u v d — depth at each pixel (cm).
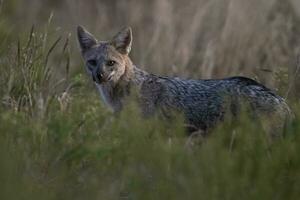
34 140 1086
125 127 1096
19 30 1877
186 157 992
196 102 1273
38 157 1075
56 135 1080
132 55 1931
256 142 1031
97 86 1352
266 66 1717
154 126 1127
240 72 1741
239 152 1015
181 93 1284
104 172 1038
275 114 1227
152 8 2202
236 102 1238
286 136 1087
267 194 902
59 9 2430
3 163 989
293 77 1398
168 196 922
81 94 1357
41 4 2433
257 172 966
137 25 2145
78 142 1098
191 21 1964
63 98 1324
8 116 1107
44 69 1365
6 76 1342
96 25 2178
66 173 1041
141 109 1291
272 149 1060
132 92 1291
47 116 1197
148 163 1005
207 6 1953
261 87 1250
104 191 974
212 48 1798
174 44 1889
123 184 996
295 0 1891
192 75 1778
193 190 912
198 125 1279
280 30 1830
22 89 1318
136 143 1043
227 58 1789
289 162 1010
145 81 1309
